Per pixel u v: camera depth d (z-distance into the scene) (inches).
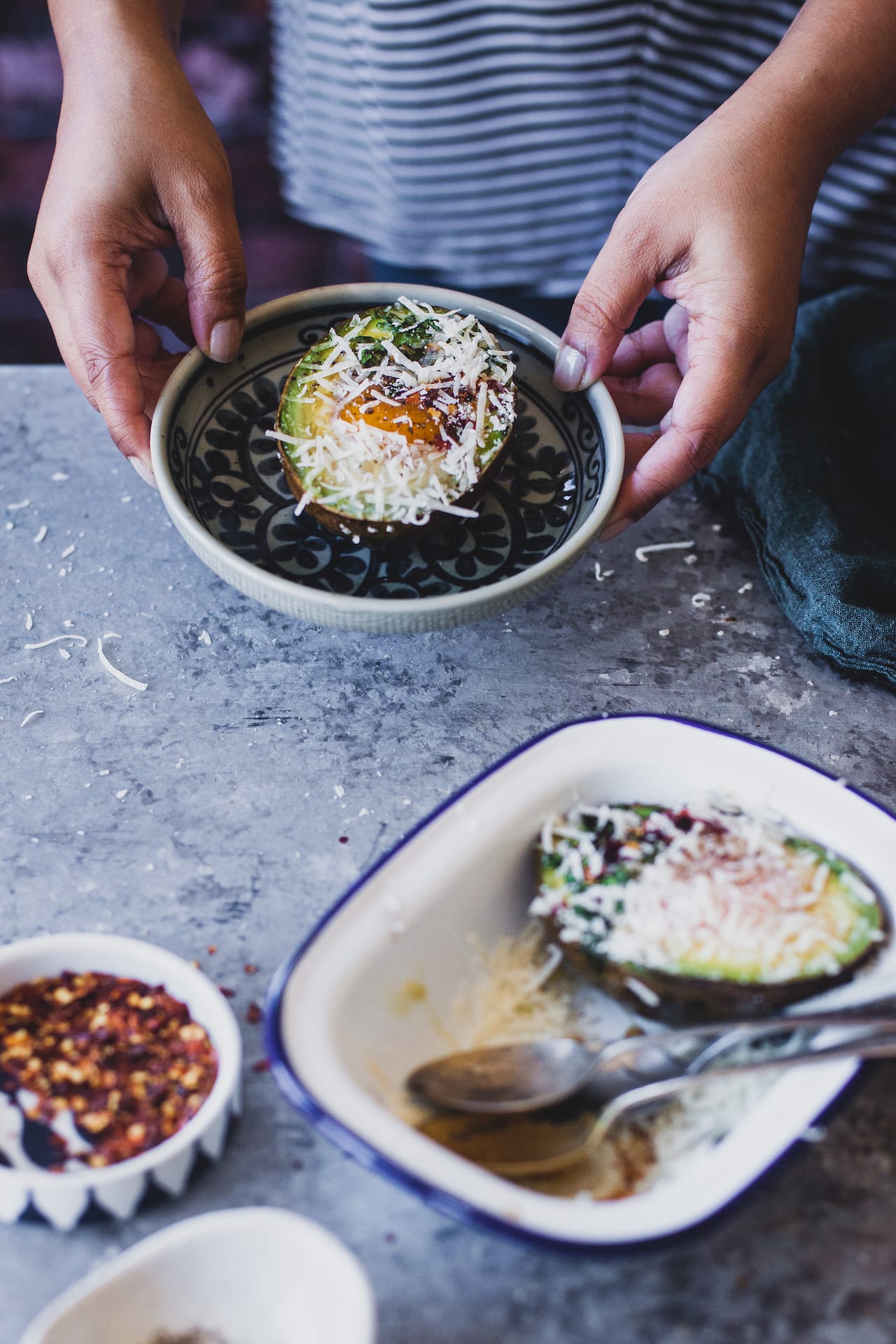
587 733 22.4
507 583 23.5
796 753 25.1
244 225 52.4
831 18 27.0
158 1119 19.8
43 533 27.4
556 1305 19.3
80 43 26.9
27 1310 18.9
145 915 22.5
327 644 26.2
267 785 24.1
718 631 26.9
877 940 20.8
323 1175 20.2
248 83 48.3
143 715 24.9
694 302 26.1
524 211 36.2
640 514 26.3
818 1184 20.3
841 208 34.2
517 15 31.6
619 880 21.3
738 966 20.5
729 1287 19.5
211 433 26.5
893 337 30.8
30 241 52.0
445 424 25.0
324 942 19.9
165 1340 18.1
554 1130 19.9
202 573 27.0
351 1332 17.6
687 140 26.6
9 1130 19.6
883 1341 19.1
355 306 27.4
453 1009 21.0
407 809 24.0
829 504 27.5
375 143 35.9
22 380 30.4
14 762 24.1
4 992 20.5
